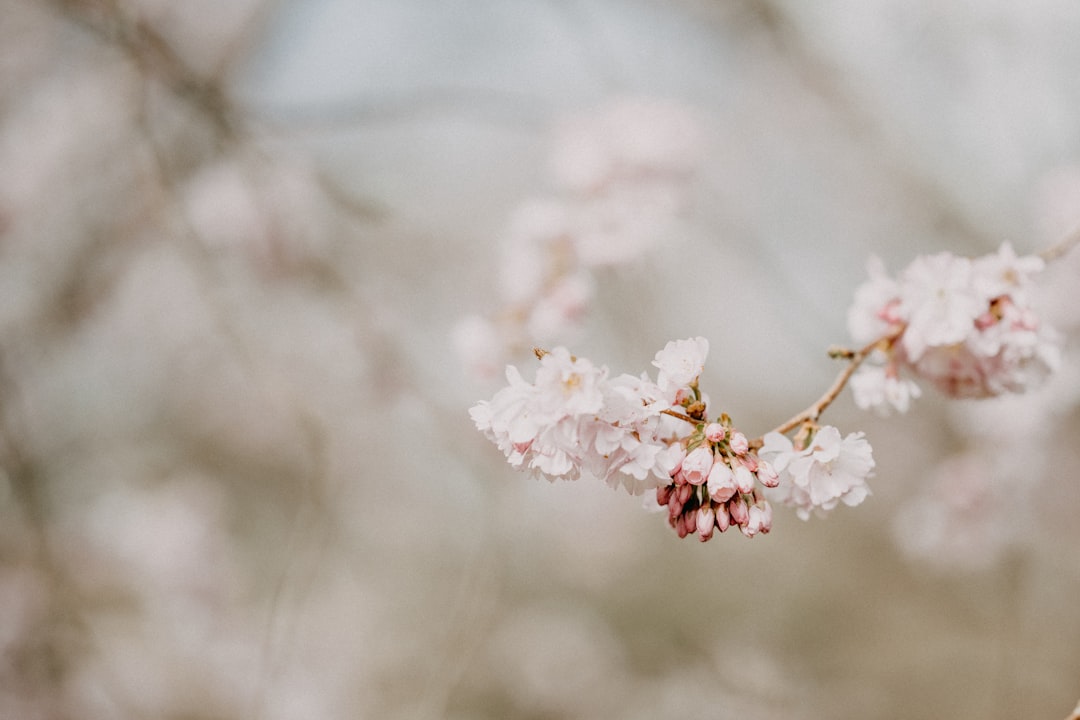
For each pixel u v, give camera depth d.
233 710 1.96
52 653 1.68
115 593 2.14
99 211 1.78
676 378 0.87
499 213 2.62
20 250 1.77
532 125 1.44
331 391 1.96
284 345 1.87
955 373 0.97
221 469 2.61
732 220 2.06
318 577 2.21
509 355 1.29
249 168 1.43
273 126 1.36
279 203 1.60
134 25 1.28
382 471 2.50
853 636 2.90
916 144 2.24
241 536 2.57
